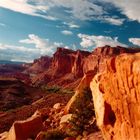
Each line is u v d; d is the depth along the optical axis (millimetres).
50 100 64000
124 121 10516
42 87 147000
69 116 26062
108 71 11719
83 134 19953
